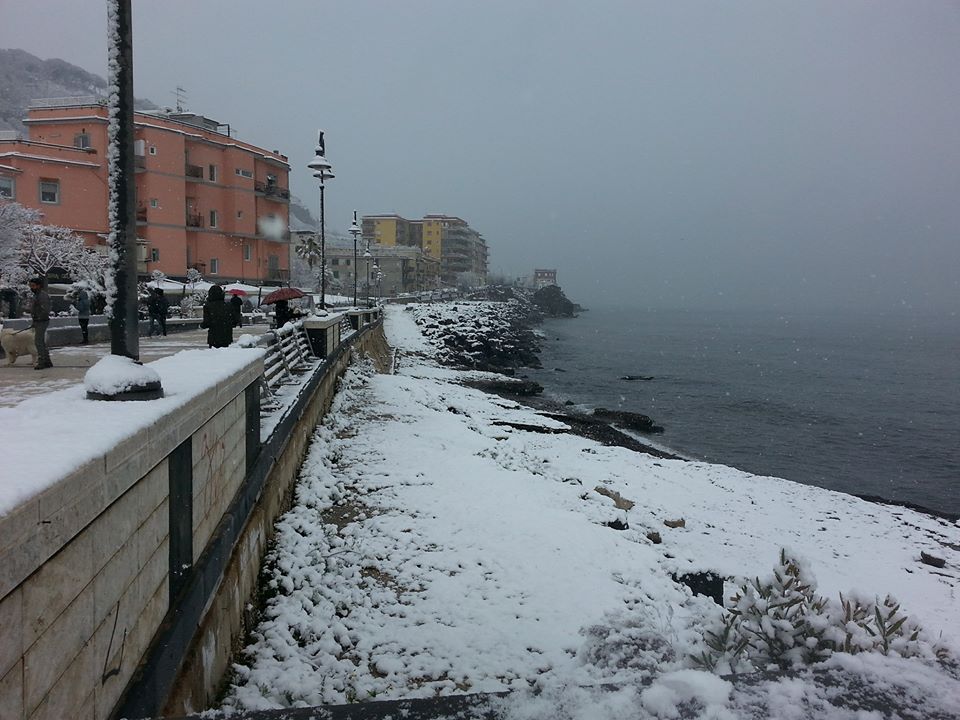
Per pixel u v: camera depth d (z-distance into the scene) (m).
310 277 77.62
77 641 2.99
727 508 14.60
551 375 48.62
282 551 8.12
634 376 48.41
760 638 3.53
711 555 11.20
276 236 55.47
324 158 24.17
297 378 14.31
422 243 131.62
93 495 3.10
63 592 2.85
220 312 12.61
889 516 15.69
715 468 18.41
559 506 11.54
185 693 4.35
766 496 16.05
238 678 5.69
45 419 3.76
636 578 8.52
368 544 9.19
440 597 7.76
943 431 31.83
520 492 11.94
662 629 5.15
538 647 6.68
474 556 8.95
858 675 2.88
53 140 40.75
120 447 3.41
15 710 2.47
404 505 10.84
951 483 22.88
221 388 5.79
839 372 59.00
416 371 36.59
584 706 2.73
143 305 25.62
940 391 47.41
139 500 3.82
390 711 2.82
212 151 48.66
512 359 56.12
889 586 11.25
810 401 40.16
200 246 47.91
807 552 12.52
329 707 2.88
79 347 16.55
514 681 6.07
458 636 6.87
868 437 30.06
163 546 4.28
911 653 3.39
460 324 58.88
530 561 8.85
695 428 30.41
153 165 43.88
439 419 18.58
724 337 110.31
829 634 3.44
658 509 13.35
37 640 2.63
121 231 4.85
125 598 3.59
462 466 13.33
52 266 29.52
